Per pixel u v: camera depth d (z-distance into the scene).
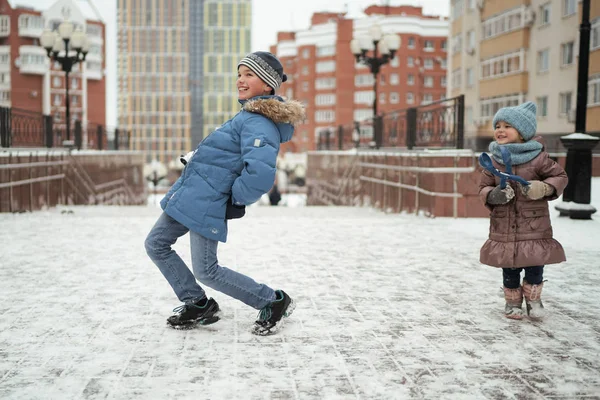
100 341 3.57
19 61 77.81
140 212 12.38
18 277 5.34
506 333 3.77
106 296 4.67
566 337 3.69
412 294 4.79
